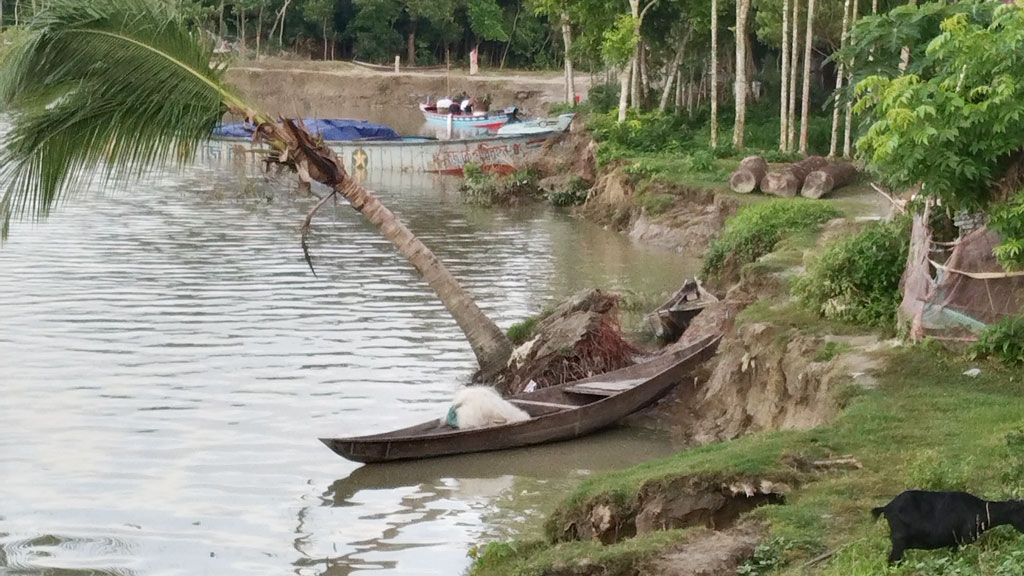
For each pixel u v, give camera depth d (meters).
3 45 16.36
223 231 32.53
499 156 47.59
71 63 16.27
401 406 16.72
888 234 16.11
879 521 8.73
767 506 9.78
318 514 12.91
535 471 14.55
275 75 82.94
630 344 19.38
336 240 31.33
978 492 9.18
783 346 15.18
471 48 94.44
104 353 19.05
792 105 38.44
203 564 11.50
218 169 48.44
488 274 27.00
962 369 13.30
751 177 31.22
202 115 16.84
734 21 48.03
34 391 16.92
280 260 28.03
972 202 13.52
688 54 51.34
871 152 15.46
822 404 13.34
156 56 16.53
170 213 36.00
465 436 14.99
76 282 24.77
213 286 24.69
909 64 17.89
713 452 11.50
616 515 10.69
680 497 10.50
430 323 21.73
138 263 27.17
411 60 90.50
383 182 46.06
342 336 20.58
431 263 18.23
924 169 13.33
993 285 13.66
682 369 16.44
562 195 40.19
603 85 59.25
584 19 48.16
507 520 12.80
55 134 16.28
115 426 15.53
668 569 8.95
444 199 41.62
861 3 39.00
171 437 15.17
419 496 13.59
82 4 16.09
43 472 13.87
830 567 8.26
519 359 18.03
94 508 12.85
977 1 16.73
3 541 11.91
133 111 16.47
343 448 14.30
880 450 10.87
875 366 13.61
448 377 18.22
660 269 27.59
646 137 40.84
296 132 17.80
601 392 16.44
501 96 81.50
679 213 32.09
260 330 20.88
